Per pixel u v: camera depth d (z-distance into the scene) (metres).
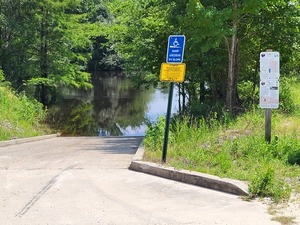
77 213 5.39
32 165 8.30
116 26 22.28
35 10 26.36
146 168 7.38
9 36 26.52
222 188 6.22
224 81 17.48
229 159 7.46
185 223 5.00
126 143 14.20
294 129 9.95
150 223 5.03
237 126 10.60
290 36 15.44
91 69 61.22
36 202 5.84
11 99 20.73
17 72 26.72
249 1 12.60
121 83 51.88
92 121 27.28
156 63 19.52
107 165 8.12
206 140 9.13
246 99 17.56
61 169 7.78
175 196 6.03
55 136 20.27
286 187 5.88
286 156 7.44
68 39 27.78
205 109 15.02
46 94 29.84
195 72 17.50
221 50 15.91
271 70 8.24
